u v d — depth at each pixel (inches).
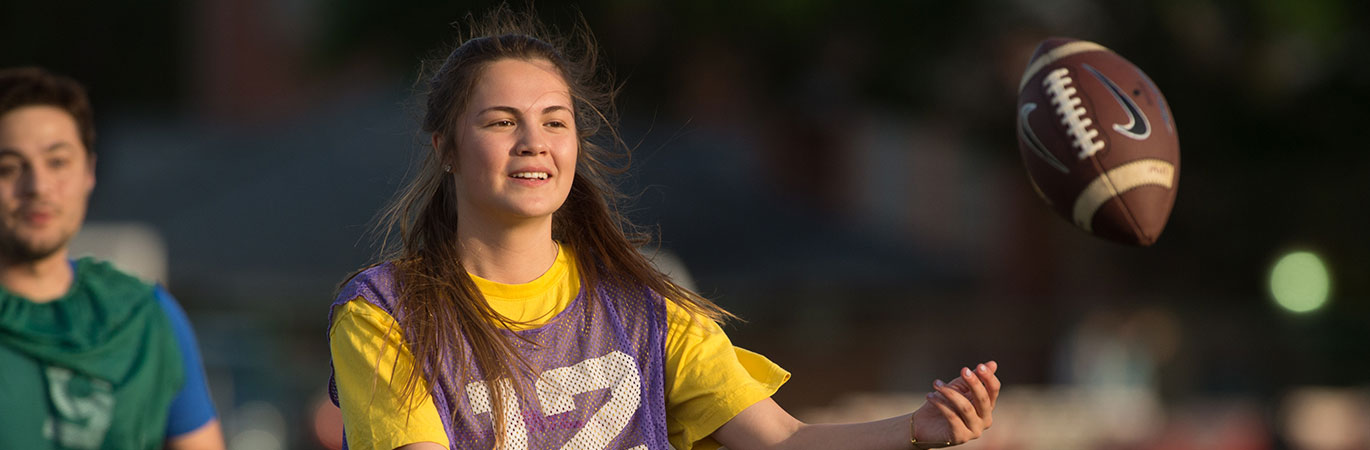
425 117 424.5
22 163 550.3
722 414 416.2
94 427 545.0
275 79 3316.9
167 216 2084.2
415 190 428.8
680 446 427.5
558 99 410.0
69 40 2925.7
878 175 2679.6
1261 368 1887.3
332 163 2180.1
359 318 401.7
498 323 403.2
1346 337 1892.2
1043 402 1599.4
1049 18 1893.5
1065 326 2096.5
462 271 407.8
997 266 2375.7
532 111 405.4
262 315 1898.4
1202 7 1820.9
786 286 1956.2
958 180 2723.9
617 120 469.4
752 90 2226.9
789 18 1860.2
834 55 2036.2
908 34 1891.0
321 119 2400.3
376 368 393.7
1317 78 1909.4
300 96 3250.5
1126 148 426.3
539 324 408.2
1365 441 1355.8
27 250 548.1
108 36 3053.6
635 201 495.5
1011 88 1926.7
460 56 416.5
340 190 2086.6
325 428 1461.6
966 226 2694.4
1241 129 1916.8
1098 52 445.4
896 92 1989.4
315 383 1635.1
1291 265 1941.4
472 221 412.5
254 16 3334.2
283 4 3316.9
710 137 2294.5
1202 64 1861.5
